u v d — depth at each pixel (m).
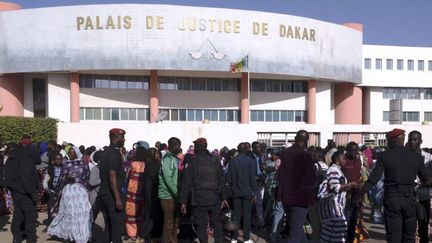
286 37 42.06
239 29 40.31
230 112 44.06
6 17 39.53
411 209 6.38
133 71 40.47
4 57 39.59
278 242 9.04
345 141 37.41
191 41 39.19
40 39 38.94
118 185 7.68
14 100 40.84
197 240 9.20
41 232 10.22
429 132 39.62
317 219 8.45
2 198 12.30
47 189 11.35
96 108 41.34
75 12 38.56
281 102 45.84
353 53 47.59
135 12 38.44
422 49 53.16
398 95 53.62
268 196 10.30
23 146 8.53
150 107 40.94
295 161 7.13
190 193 8.05
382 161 6.50
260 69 40.97
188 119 43.09
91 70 39.50
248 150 9.30
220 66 39.78
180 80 43.12
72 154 9.53
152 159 8.76
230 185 9.09
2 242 9.08
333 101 49.88
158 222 8.64
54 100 40.81
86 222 8.76
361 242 8.50
